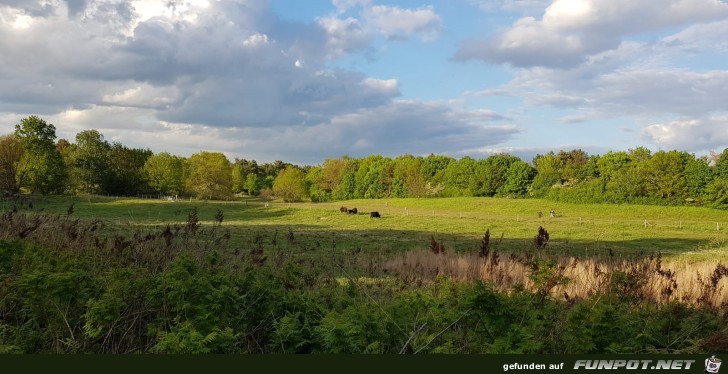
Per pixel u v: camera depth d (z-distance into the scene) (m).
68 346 6.05
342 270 15.16
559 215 82.19
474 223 63.66
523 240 44.03
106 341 6.20
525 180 115.44
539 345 5.95
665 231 57.88
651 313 8.43
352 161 152.12
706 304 9.25
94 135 102.19
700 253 34.78
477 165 123.50
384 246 34.22
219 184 106.12
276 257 15.62
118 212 63.84
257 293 7.61
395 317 6.92
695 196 88.75
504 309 6.40
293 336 6.23
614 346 6.03
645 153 109.38
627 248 39.25
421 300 7.23
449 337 6.58
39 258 8.60
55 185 78.50
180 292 6.44
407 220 66.50
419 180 129.12
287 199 115.62
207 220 59.72
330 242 35.16
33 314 6.57
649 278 11.02
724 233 58.25
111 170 98.06
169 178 103.00
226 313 6.76
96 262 10.27
